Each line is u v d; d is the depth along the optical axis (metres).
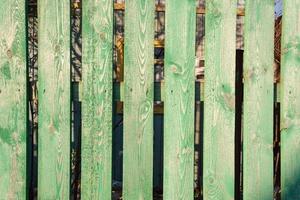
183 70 2.55
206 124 2.57
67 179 2.51
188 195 2.57
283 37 2.66
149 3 2.52
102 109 2.52
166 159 2.56
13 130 2.50
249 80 2.61
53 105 2.49
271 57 2.62
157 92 2.59
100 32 2.51
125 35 2.51
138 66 2.52
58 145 2.50
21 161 2.50
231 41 2.57
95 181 2.52
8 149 2.50
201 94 2.70
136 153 2.53
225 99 2.58
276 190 3.68
